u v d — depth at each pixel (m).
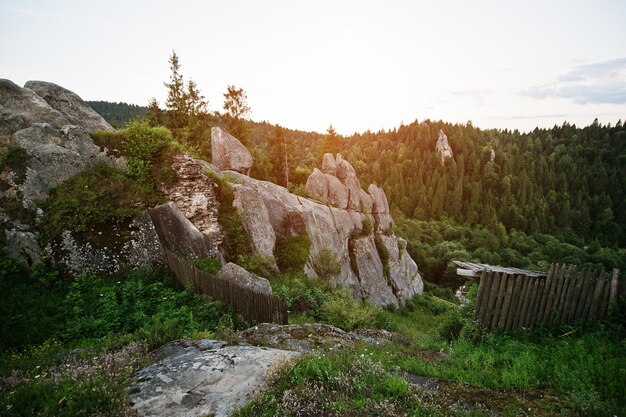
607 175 142.00
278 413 4.11
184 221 15.76
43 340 8.50
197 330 9.27
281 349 7.04
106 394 4.49
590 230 115.94
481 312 8.85
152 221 14.73
